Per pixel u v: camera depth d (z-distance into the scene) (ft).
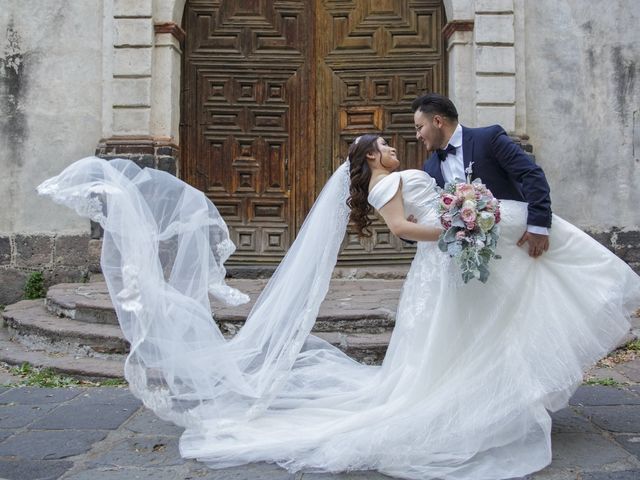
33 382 16.37
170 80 25.82
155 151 25.44
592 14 25.98
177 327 11.56
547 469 10.28
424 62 26.94
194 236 12.26
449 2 25.86
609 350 11.32
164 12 25.86
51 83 26.37
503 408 10.53
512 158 11.47
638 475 10.00
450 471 10.07
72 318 20.34
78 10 26.35
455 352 11.19
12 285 26.40
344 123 27.07
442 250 10.86
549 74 25.88
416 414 10.64
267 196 27.04
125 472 10.41
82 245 26.43
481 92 25.25
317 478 10.09
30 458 11.07
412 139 26.91
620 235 25.75
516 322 11.17
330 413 11.93
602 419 12.84
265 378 12.06
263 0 27.14
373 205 11.75
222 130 27.04
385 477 10.14
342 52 27.07
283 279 12.59
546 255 11.59
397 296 21.30
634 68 25.89
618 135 25.89
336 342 17.24
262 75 27.12
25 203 26.43
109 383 16.26
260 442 10.95
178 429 12.53
